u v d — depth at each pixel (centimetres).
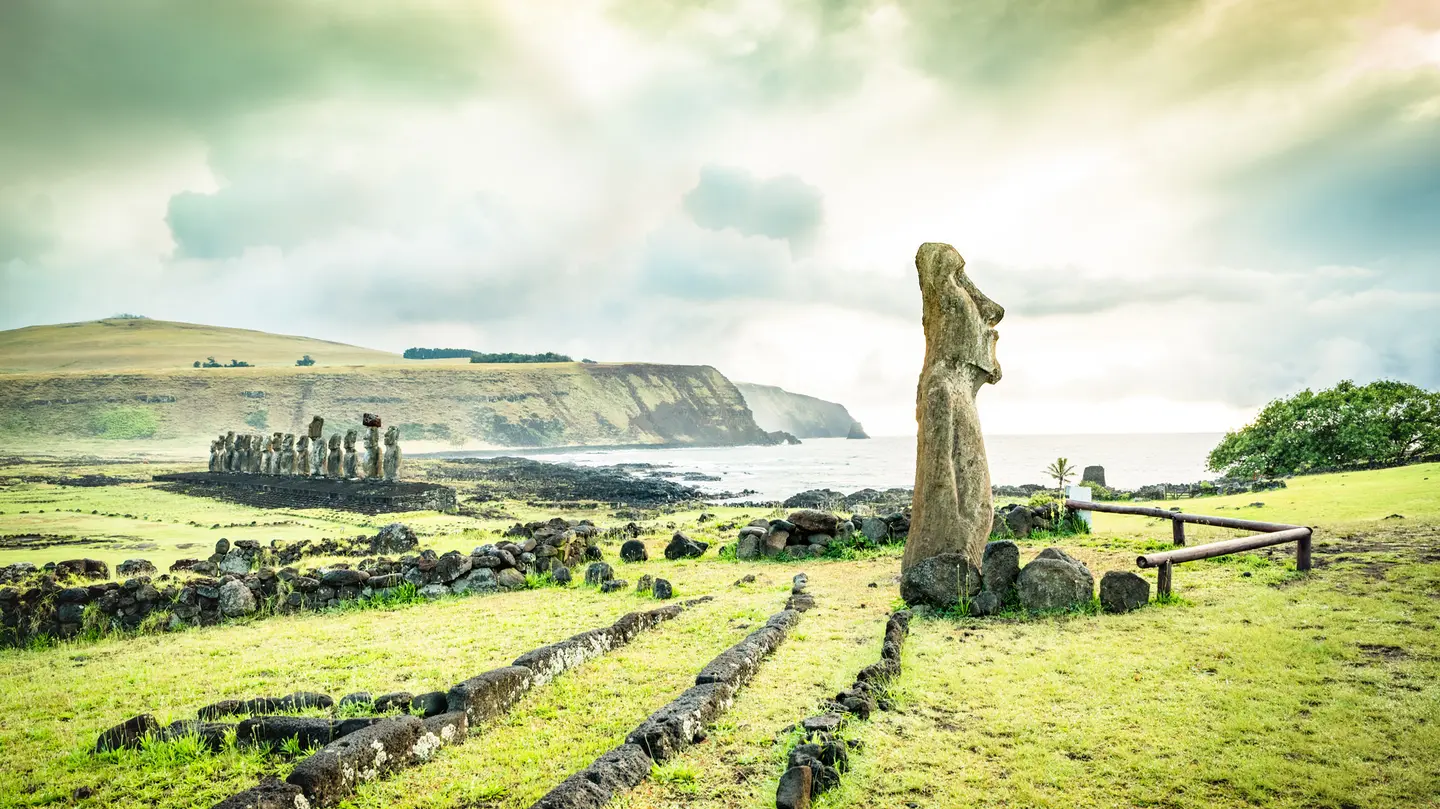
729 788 567
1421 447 3325
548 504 4069
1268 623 862
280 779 562
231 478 4962
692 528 2364
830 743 589
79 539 2455
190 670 964
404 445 15450
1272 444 3562
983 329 1216
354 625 1214
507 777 601
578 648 891
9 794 604
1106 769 563
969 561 1081
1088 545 1493
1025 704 692
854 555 1634
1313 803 505
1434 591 921
